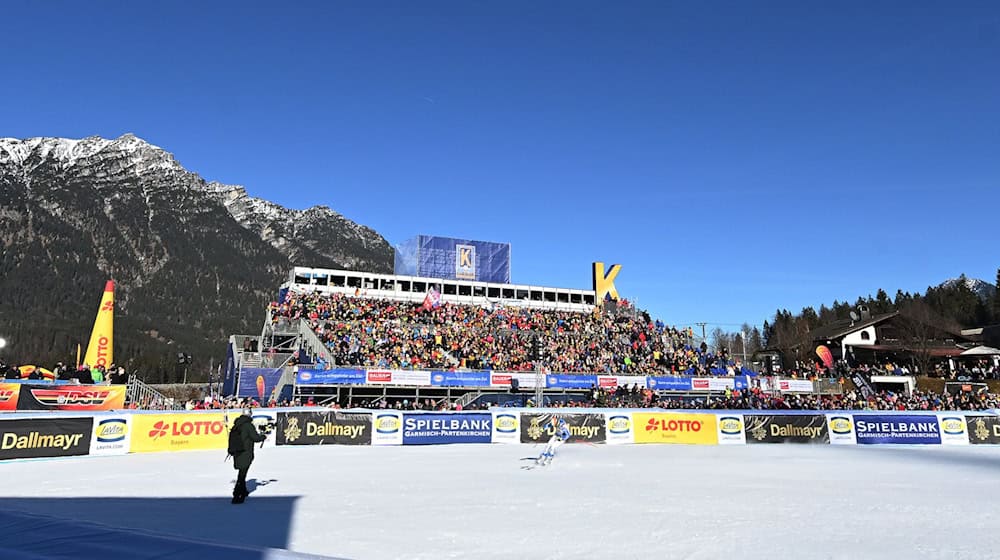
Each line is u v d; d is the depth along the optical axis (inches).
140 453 991.6
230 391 1891.0
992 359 2581.2
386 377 1571.1
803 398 1784.0
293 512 482.3
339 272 2384.4
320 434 1143.6
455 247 2578.7
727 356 2283.5
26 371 1224.2
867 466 868.6
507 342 2016.5
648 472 774.5
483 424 1237.1
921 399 1699.1
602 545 375.6
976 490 631.2
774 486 648.4
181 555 259.9
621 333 2297.0
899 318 2630.4
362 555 345.7
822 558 348.8
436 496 566.9
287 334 1911.9
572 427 1261.1
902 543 386.9
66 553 259.9
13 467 812.0
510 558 342.0
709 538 396.8
